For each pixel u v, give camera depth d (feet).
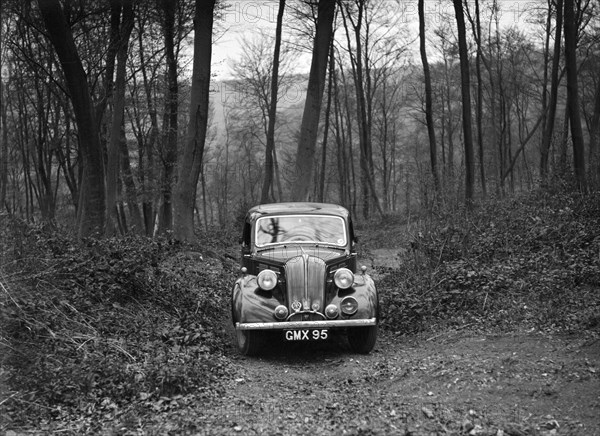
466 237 40.01
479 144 110.32
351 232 31.42
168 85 91.30
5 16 54.95
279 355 27.50
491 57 128.77
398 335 30.45
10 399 18.03
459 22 74.74
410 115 161.99
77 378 19.76
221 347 27.68
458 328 28.86
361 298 26.50
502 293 32.42
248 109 150.41
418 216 51.34
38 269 27.35
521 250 39.19
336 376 23.21
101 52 70.13
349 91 161.48
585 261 34.78
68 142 99.04
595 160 58.70
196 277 39.32
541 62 133.39
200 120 58.29
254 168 187.52
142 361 22.65
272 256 28.86
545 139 91.71
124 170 96.99
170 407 18.72
